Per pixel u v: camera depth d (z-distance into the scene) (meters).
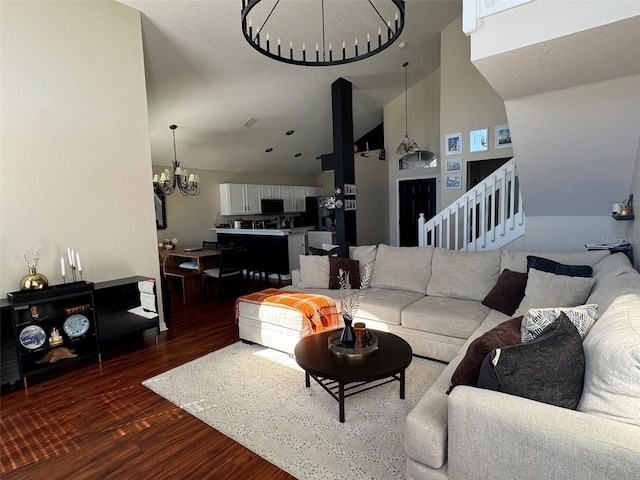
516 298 2.87
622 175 3.36
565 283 2.60
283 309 3.20
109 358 3.35
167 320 4.23
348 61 2.90
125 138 3.74
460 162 5.93
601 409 1.20
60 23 3.23
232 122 6.30
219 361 3.22
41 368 2.90
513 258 3.22
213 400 2.56
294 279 4.34
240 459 1.96
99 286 3.36
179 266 5.83
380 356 2.36
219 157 7.46
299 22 4.49
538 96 2.88
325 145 8.49
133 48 3.76
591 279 2.54
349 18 4.68
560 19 1.89
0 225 2.97
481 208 4.48
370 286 4.00
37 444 2.13
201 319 4.53
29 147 3.10
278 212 8.95
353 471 1.83
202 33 4.23
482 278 3.32
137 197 3.86
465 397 1.35
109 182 3.63
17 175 3.04
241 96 5.66
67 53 3.29
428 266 3.73
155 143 6.29
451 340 2.91
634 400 1.14
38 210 3.17
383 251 4.09
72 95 3.34
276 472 1.85
